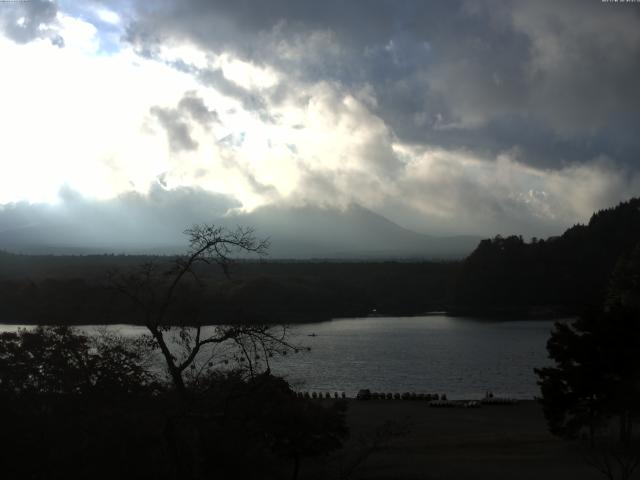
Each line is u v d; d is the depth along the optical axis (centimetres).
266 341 2356
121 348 2384
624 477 2517
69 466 2067
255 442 2466
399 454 3359
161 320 2392
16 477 2038
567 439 3472
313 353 10025
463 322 16575
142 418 2189
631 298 7106
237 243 2258
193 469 2211
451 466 3045
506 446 3584
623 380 3238
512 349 10662
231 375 2347
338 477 2797
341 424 2667
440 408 5303
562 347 3366
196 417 2177
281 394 2469
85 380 2283
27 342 2302
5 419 2086
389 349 10625
